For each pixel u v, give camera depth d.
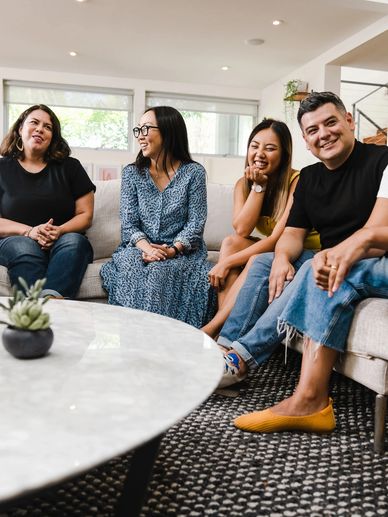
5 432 0.58
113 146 7.91
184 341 1.01
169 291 2.02
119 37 6.10
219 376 0.80
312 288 1.38
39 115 2.32
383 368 1.26
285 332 1.59
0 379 0.76
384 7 5.09
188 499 1.03
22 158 2.40
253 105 8.36
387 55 6.12
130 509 0.77
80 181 2.43
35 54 6.70
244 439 1.34
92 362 0.85
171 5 5.21
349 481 1.12
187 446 1.29
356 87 7.76
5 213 2.32
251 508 1.00
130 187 2.27
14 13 5.45
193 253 2.20
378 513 0.99
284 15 5.40
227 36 6.01
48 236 2.14
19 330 0.86
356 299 1.35
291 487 1.09
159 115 2.21
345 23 5.56
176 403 0.68
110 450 0.54
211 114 8.21
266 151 2.11
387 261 1.36
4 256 2.10
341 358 1.43
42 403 0.66
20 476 0.48
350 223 1.62
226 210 2.84
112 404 0.67
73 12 5.42
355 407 1.62
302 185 1.79
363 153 1.63
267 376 1.96
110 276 2.13
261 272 1.75
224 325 1.77
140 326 1.14
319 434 1.38
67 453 0.53
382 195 1.45
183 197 2.22
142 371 0.81
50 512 0.97
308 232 1.86
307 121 1.62
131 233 2.21
